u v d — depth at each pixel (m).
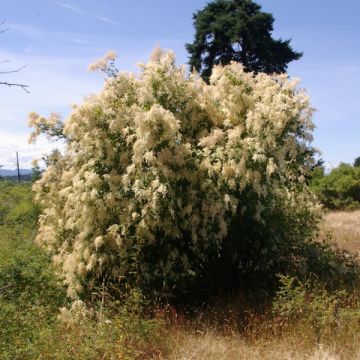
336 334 5.96
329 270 8.23
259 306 6.94
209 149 7.11
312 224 9.14
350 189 26.52
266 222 7.60
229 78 7.42
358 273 8.36
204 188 6.98
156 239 7.32
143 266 7.29
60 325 5.93
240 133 6.90
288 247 8.44
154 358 5.46
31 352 5.10
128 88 7.84
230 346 5.81
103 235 7.37
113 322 5.86
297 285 7.51
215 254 7.61
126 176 6.98
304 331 5.97
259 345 5.80
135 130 7.23
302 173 7.98
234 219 7.32
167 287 7.21
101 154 7.55
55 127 9.47
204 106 7.57
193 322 6.61
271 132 6.68
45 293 7.25
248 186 6.98
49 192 9.50
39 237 9.26
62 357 4.97
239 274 7.88
